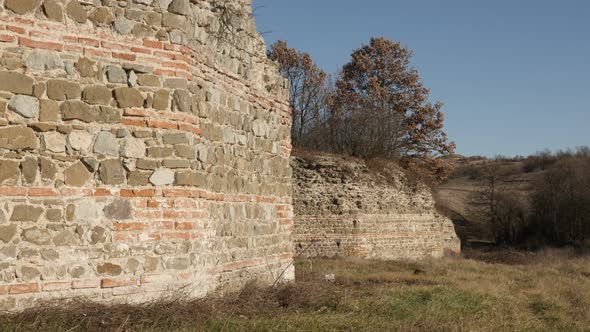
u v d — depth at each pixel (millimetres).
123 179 8953
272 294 11930
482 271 23422
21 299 8203
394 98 54375
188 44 9695
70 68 8727
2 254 8156
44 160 8492
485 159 95812
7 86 8336
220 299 10195
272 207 13891
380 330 9500
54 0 8680
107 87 8953
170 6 9484
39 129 8484
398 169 36719
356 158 34656
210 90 10836
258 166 13227
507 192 59969
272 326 8984
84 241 8625
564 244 52500
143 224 9023
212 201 10773
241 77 12430
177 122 9391
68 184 8602
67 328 7945
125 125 9031
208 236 10109
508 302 14281
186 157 9438
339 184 31812
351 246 31125
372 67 55938
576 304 15383
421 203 35969
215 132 11047
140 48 9203
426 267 24219
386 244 32906
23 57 8461
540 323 12109
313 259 27891
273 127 14141
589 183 55500
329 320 9906
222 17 11500
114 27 9062
